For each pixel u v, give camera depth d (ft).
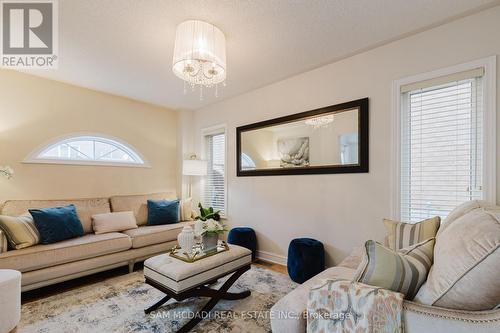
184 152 14.97
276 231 10.92
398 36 7.52
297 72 10.07
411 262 3.67
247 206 12.16
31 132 10.09
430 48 7.13
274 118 11.08
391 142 7.77
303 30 7.18
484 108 6.28
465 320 2.90
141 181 13.56
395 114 7.71
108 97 12.39
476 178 6.49
